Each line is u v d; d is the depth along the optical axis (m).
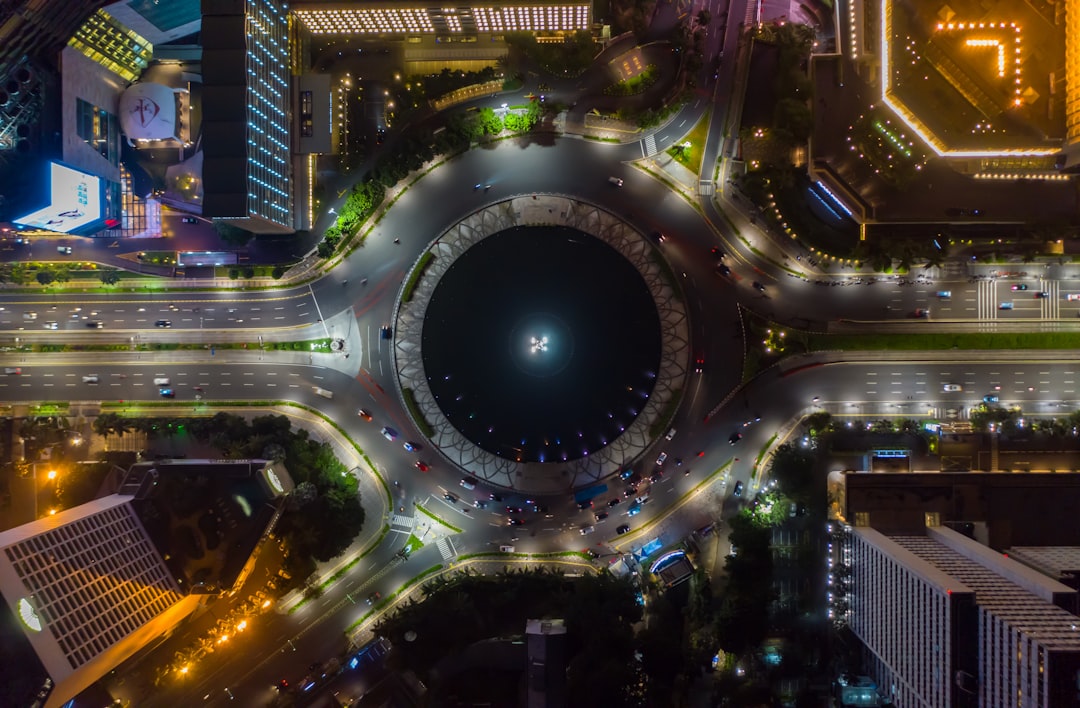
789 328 140.38
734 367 141.38
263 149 127.00
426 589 137.62
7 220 134.38
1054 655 86.38
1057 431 134.38
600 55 141.88
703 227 141.38
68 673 108.19
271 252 146.12
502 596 135.00
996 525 127.56
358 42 144.75
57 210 130.88
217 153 120.25
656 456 142.00
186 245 147.62
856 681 126.31
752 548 131.62
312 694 137.00
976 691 101.81
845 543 133.88
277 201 133.50
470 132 138.88
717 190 141.00
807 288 140.50
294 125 140.12
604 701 123.38
